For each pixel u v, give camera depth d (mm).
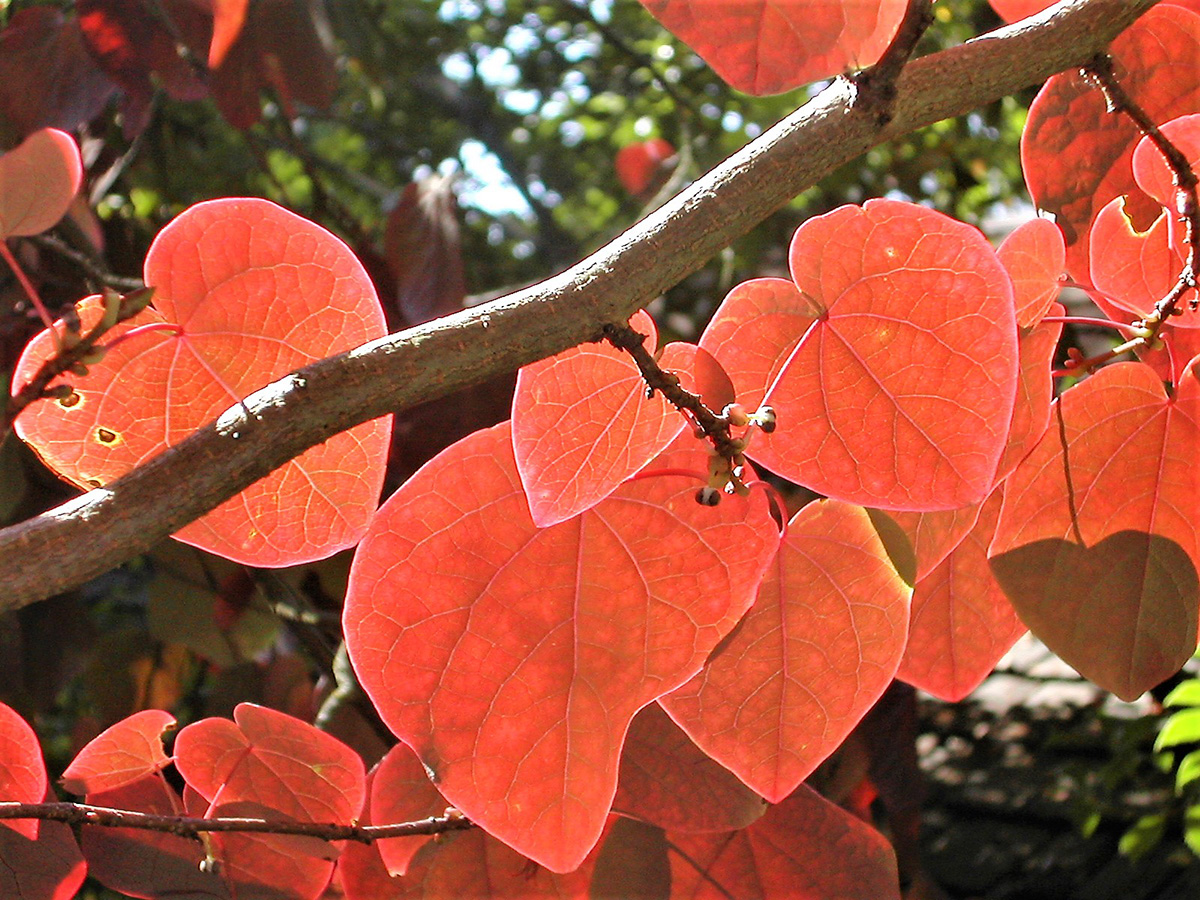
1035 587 445
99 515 358
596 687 417
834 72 371
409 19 2023
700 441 415
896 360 402
